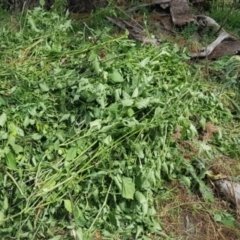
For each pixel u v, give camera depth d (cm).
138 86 376
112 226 340
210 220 371
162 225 362
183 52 469
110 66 394
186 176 393
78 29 563
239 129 446
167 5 632
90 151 345
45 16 509
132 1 658
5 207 328
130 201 346
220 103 430
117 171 339
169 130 374
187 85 406
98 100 362
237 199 383
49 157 344
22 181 335
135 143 348
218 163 411
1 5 638
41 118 366
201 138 429
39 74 397
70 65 412
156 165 356
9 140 340
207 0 681
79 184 338
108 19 593
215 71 510
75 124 362
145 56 423
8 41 465
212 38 584
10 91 373
